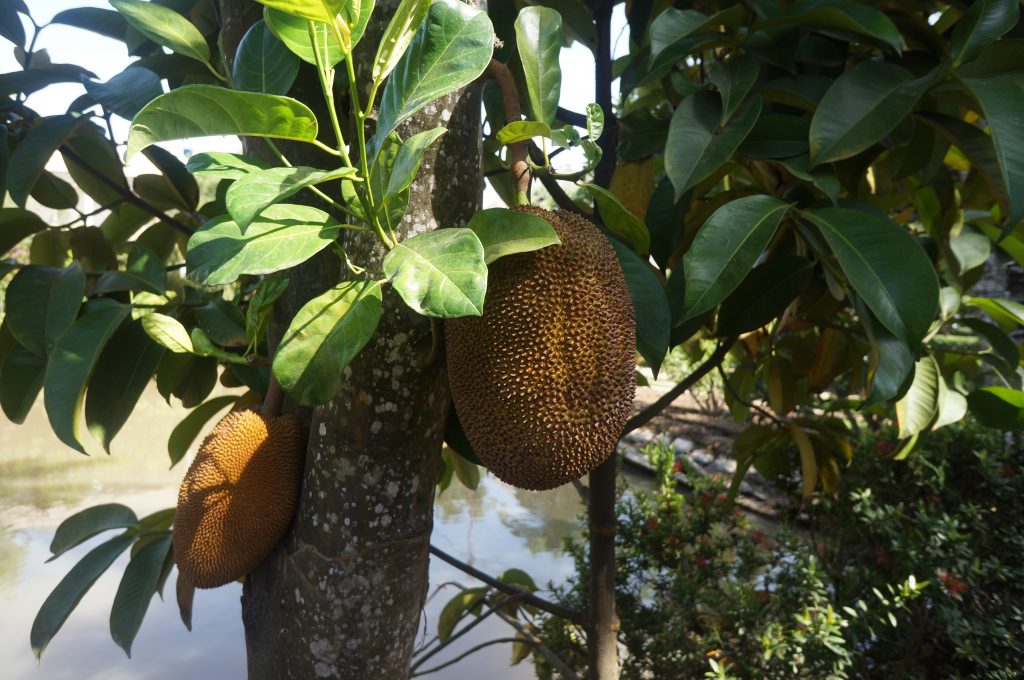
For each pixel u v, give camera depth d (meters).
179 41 0.99
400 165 0.72
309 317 0.80
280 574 1.13
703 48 1.41
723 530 3.54
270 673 1.13
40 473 5.45
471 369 0.90
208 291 1.61
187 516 1.10
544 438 0.88
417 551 1.08
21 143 1.41
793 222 1.32
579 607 2.71
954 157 1.95
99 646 3.16
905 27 1.41
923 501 2.87
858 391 2.25
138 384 1.48
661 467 3.15
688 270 1.08
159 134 0.68
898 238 1.06
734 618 2.47
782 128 1.26
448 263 0.66
